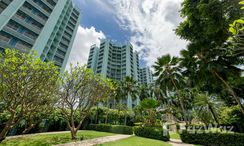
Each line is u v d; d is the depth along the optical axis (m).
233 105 20.94
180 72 23.02
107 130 25.17
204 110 28.28
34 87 7.61
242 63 14.83
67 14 51.59
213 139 13.53
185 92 37.31
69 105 14.38
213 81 16.44
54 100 11.67
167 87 24.69
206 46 14.02
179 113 42.09
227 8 7.87
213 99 25.14
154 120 20.50
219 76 15.16
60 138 13.92
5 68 7.02
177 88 23.56
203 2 8.70
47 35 35.97
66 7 49.78
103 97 15.99
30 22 34.03
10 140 12.21
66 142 11.66
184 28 11.19
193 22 10.15
